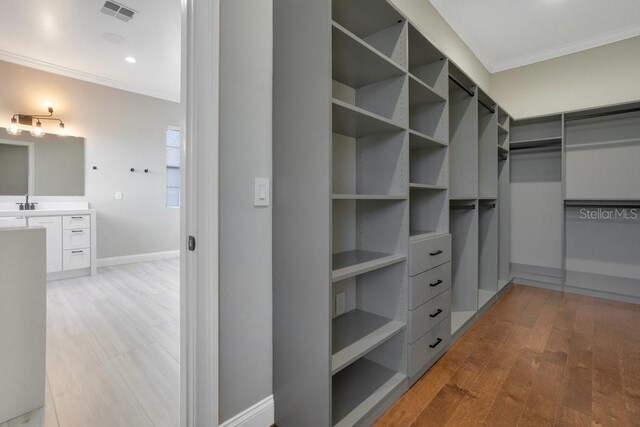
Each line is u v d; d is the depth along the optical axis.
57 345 2.11
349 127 1.67
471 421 1.44
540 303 3.01
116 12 2.90
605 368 1.85
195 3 1.16
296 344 1.34
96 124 4.43
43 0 2.71
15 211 3.48
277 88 1.42
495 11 2.91
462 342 2.21
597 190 3.34
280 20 1.41
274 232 1.44
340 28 1.28
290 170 1.36
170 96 5.09
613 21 3.04
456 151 2.67
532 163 3.73
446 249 2.05
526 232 3.78
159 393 1.61
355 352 1.40
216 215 1.21
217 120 1.20
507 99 3.92
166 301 3.02
